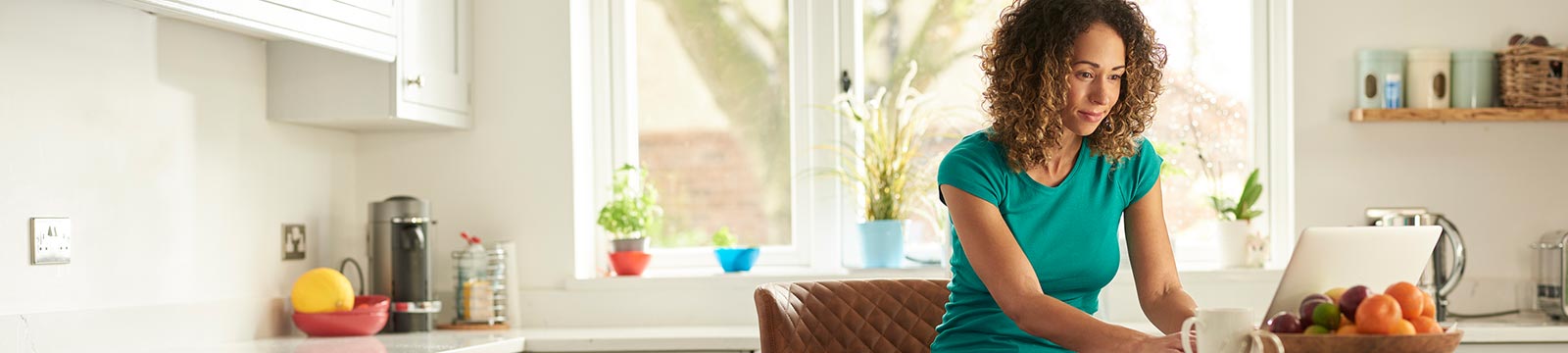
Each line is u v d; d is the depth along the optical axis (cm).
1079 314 172
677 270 383
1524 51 335
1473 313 346
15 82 254
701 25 385
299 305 326
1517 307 346
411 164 371
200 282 306
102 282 276
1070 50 181
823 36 378
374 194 372
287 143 341
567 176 364
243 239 322
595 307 363
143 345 285
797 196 379
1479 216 348
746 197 383
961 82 378
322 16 293
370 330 329
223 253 315
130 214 284
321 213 356
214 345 302
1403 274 161
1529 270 347
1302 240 152
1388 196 350
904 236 366
